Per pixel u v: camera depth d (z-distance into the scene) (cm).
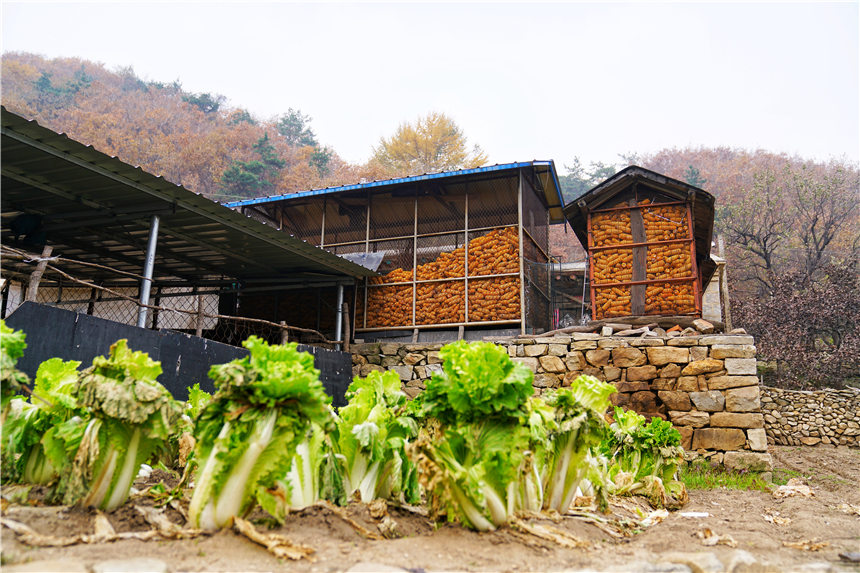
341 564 234
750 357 834
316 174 4616
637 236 1026
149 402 268
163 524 262
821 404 1355
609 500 489
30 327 450
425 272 1139
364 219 1261
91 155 621
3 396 277
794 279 2361
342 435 344
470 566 247
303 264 1077
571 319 1702
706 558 280
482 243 1116
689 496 627
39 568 194
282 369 262
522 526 306
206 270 1150
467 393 300
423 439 302
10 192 730
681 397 854
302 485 298
